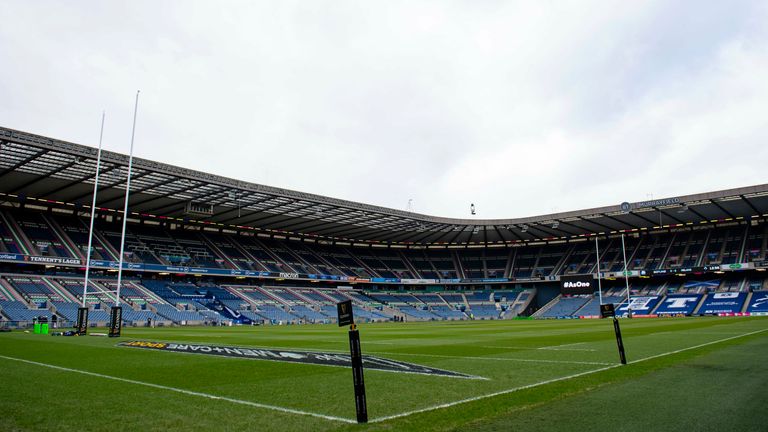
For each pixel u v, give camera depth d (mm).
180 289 66000
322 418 7125
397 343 23250
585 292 75188
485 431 5984
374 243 98625
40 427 6715
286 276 75000
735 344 18188
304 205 64688
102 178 50469
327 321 68062
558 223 79375
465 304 89438
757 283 71750
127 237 68750
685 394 7980
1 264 55094
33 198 60562
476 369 12562
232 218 73438
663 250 81625
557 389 8844
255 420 7035
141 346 21047
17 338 26891
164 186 54281
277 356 16688
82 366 13750
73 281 57625
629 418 6406
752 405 7090
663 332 28156
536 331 34500
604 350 17234
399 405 7938
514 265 94688
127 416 7332
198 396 8945
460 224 80812
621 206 70562
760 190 60062
